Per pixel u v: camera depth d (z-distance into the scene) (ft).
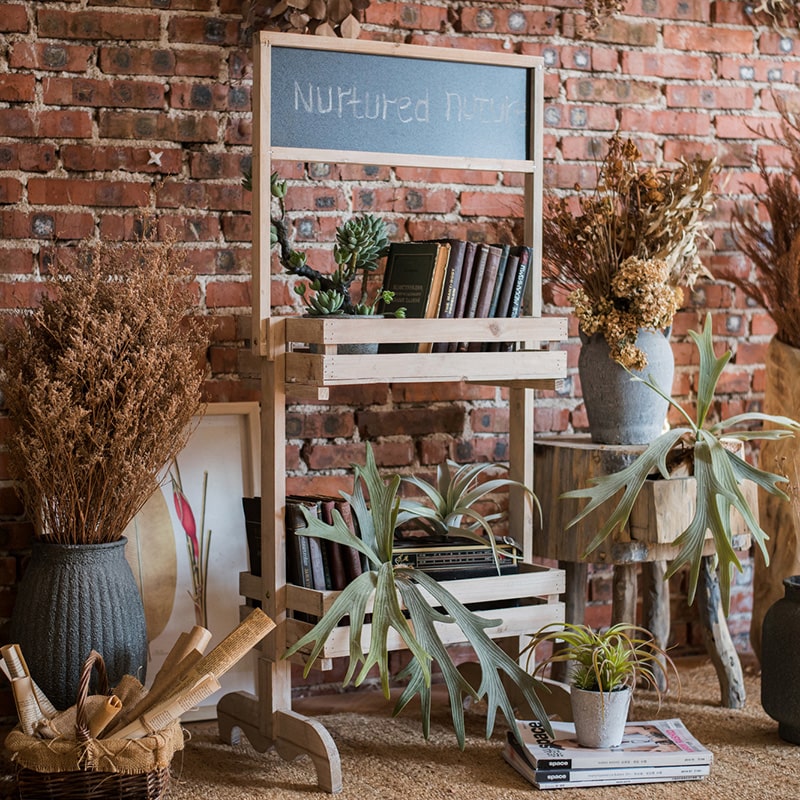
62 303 9.21
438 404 11.78
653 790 9.03
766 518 11.81
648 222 10.59
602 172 11.17
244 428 10.98
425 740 10.09
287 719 9.34
